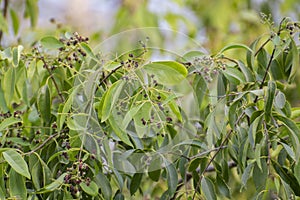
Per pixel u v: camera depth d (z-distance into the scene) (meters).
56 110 1.51
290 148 1.36
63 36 1.57
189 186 1.70
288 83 1.50
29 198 1.36
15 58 1.39
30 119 1.48
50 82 1.51
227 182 1.47
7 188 1.38
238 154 1.42
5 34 2.09
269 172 1.41
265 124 1.37
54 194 1.34
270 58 1.45
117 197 1.42
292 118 1.50
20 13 2.23
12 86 1.47
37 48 1.48
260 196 1.39
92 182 1.32
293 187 1.41
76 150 1.33
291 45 1.48
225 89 1.48
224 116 1.42
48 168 1.33
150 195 1.85
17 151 1.40
